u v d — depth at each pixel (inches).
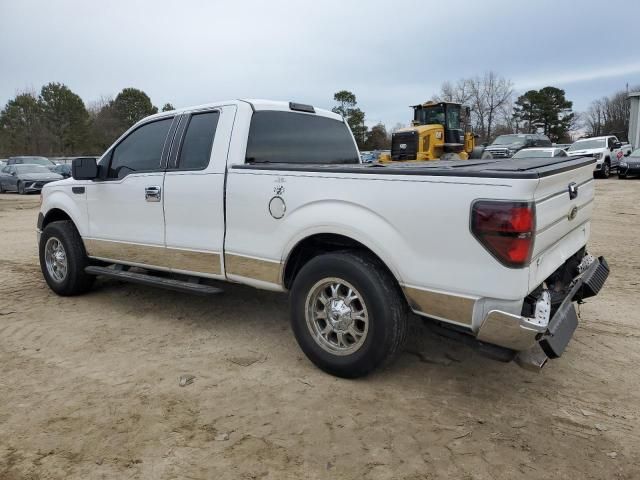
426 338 172.6
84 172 196.9
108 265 223.9
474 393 136.1
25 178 853.8
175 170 175.9
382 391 137.0
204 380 143.6
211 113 172.7
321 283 142.4
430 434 117.4
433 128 696.4
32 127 2672.2
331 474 103.9
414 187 123.0
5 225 466.6
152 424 121.3
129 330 182.4
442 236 119.9
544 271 124.8
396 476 103.3
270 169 149.6
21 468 105.6
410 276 125.9
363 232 131.0
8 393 136.6
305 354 148.6
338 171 135.9
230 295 221.0
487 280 115.3
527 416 124.9
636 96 1339.8
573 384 140.3
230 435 117.0
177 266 178.9
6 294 227.6
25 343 170.9
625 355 157.6
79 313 201.0
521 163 146.3
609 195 621.6
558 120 2903.5
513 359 121.0
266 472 104.5
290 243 146.6
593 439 115.3
